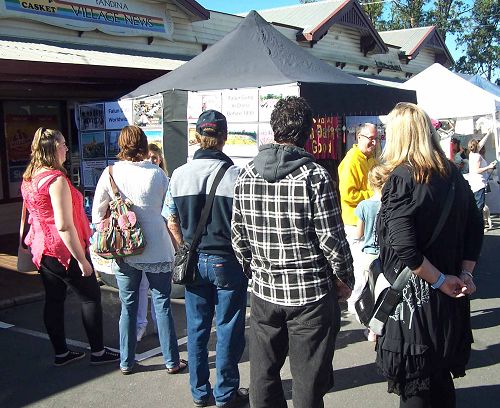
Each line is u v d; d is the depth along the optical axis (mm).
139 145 4027
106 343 5023
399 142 2600
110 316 5738
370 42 17328
